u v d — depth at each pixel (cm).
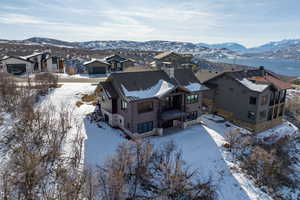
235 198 1816
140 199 1600
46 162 1703
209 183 1889
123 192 1541
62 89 3616
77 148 1927
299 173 2545
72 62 6619
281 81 3647
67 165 1727
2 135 1950
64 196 1347
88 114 2833
